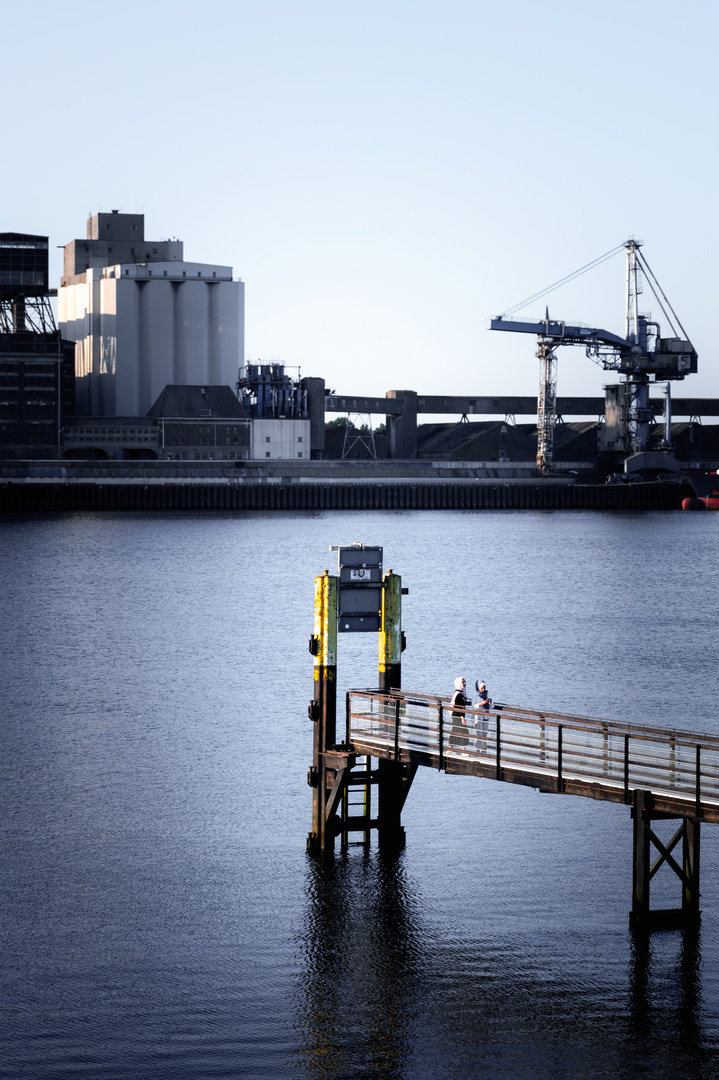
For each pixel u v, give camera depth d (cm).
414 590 14250
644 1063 3081
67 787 5306
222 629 10656
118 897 4075
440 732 4147
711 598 13450
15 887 4153
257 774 5516
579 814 4928
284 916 3925
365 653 9206
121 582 14875
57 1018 3297
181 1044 3167
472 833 4700
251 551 19825
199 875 4259
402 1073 3044
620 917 3891
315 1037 3206
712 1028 3234
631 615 11806
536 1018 3288
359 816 4594
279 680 7981
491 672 8306
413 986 3459
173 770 5588
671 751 3941
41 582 14762
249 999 3400
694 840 3800
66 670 8338
